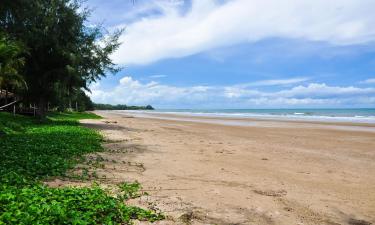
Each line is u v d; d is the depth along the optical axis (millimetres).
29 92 36875
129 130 34812
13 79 31656
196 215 8375
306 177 13016
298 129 39125
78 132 26562
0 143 18047
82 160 14992
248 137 29062
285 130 37531
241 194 10359
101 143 22016
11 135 22516
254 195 10305
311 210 9047
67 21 36406
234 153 18953
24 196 8094
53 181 11031
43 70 36375
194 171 13703
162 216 8039
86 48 39781
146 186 11047
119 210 7992
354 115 97062
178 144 22734
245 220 8164
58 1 35625
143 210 8258
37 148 16781
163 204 9125
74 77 37406
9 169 11422
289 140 26766
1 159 13484
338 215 8734
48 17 34688
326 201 9883
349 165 15758
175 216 8219
